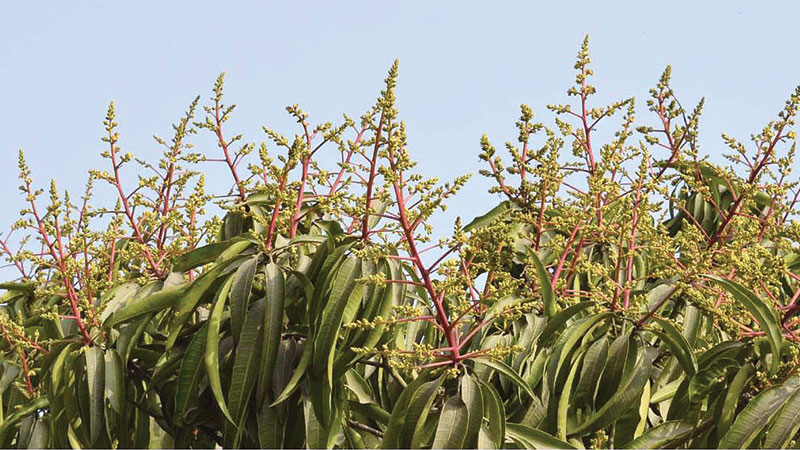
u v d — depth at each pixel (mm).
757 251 4461
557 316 4434
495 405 3957
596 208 4949
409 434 3939
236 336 4133
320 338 4070
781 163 4812
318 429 4098
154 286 4785
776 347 4051
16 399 5047
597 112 5125
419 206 3979
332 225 4730
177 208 4906
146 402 4641
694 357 4301
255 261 4266
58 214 4414
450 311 4832
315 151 4453
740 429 3930
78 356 4504
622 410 4285
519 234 4988
